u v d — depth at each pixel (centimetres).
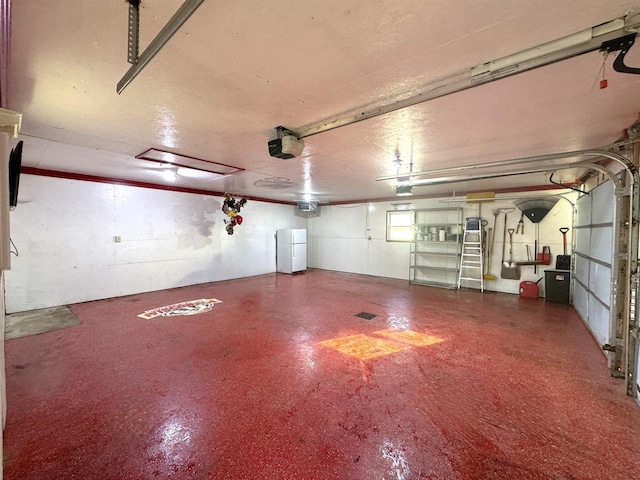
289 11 103
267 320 395
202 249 639
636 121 211
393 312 436
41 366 259
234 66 139
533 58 125
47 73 146
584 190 427
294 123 216
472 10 104
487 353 291
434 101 178
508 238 565
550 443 168
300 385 231
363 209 791
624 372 244
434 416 193
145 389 224
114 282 503
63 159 346
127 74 123
